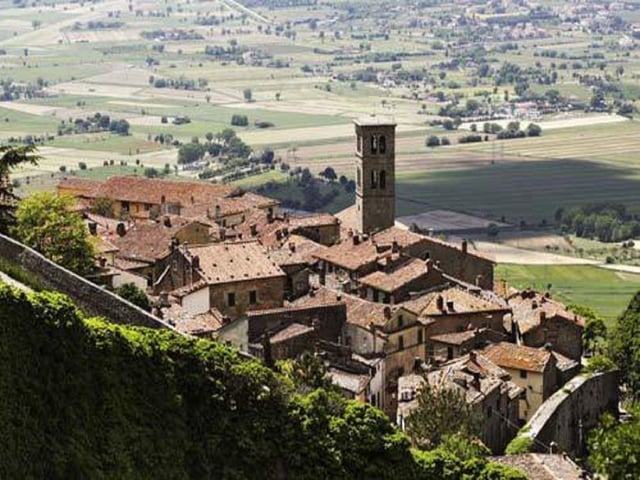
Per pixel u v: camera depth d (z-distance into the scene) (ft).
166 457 341.00
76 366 327.06
